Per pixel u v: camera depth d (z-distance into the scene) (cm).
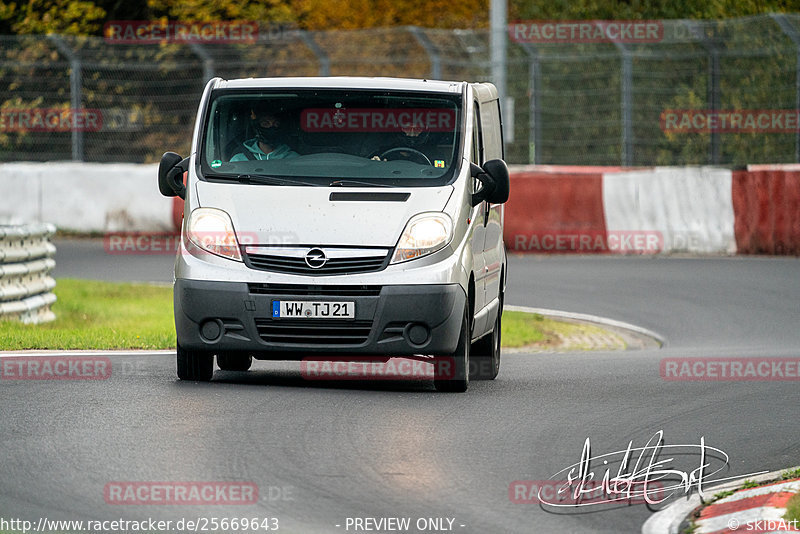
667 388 3033
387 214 2806
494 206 3291
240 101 3012
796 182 6512
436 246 2791
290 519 1741
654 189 6725
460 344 2839
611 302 5144
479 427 2434
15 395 2612
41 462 2016
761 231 6581
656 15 9506
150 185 7369
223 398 2642
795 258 6462
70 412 2434
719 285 5544
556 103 9288
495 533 1711
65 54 8056
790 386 3105
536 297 5272
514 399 2794
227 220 2803
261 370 3197
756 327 4541
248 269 2764
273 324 2748
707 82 8450
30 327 4019
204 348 2781
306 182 2877
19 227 4206
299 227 2778
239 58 8519
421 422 2464
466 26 11312
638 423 2538
